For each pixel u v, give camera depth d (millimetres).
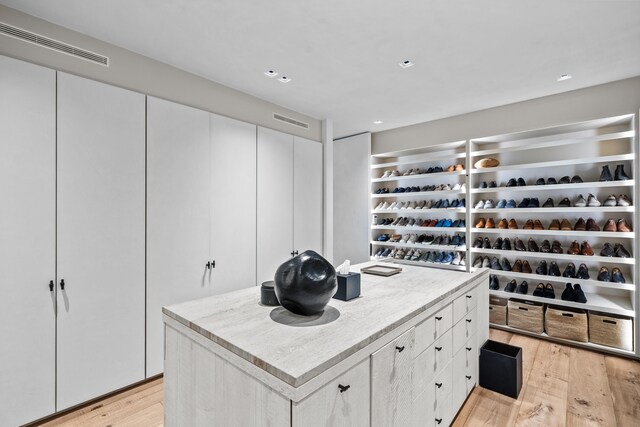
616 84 3008
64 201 2070
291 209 3721
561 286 3600
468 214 3969
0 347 1841
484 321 2500
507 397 2248
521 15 1978
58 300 2043
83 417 2041
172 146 2633
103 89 2250
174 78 2703
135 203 2406
